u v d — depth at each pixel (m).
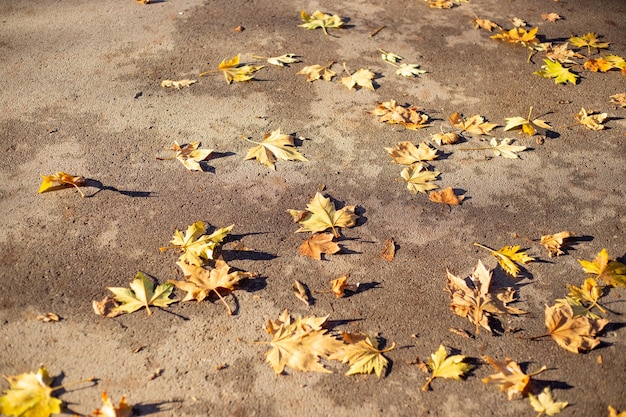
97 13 5.30
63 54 4.75
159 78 4.55
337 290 3.03
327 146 3.99
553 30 5.37
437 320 2.95
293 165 3.83
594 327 2.92
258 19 5.32
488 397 2.64
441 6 5.62
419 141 4.06
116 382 2.63
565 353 2.82
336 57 4.87
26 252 3.18
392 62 4.82
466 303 3.00
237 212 3.49
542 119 4.31
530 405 2.62
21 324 2.84
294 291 3.05
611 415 2.58
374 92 4.50
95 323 2.86
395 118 4.19
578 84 4.68
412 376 2.70
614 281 3.15
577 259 3.30
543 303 3.06
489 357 2.76
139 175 3.70
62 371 2.66
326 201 3.53
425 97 4.48
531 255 3.31
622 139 4.16
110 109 4.21
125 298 2.96
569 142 4.11
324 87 4.53
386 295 3.06
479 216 3.53
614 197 3.70
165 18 5.27
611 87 4.67
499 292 3.09
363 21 5.36
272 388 2.64
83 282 3.05
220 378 2.66
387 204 3.59
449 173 3.82
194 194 3.59
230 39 5.04
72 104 4.24
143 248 3.25
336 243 3.30
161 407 2.55
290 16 5.39
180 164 3.79
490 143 4.07
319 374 2.69
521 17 5.53
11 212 3.41
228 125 4.13
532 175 3.83
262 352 2.78
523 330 2.92
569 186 3.76
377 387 2.66
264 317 2.93
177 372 2.68
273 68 4.70
